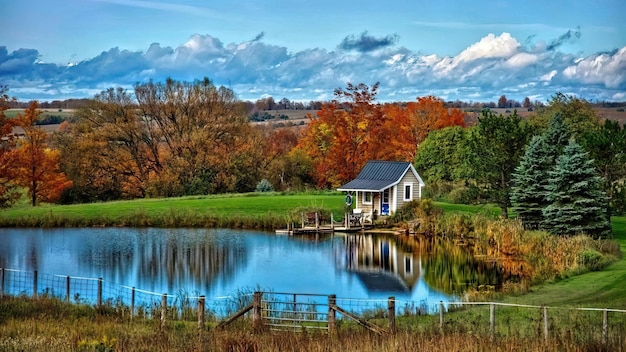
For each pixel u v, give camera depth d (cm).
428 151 7488
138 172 8575
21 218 5897
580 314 2134
